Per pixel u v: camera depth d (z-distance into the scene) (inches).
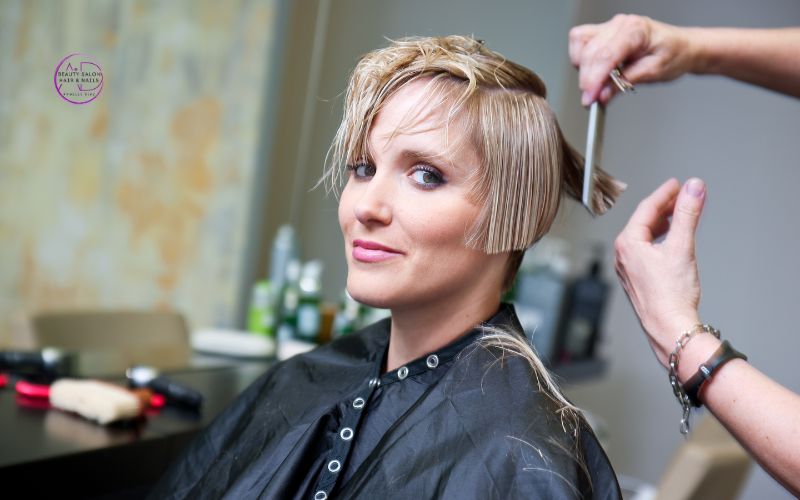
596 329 107.2
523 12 101.3
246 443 30.2
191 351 62.9
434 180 26.2
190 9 95.4
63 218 93.4
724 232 135.1
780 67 34.8
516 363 25.9
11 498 31.7
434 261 26.2
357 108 27.0
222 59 97.6
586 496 22.9
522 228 27.1
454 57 26.7
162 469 38.4
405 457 24.5
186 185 98.5
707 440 52.5
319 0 97.2
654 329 28.3
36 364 46.1
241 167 98.9
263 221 99.5
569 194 30.2
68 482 34.0
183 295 100.1
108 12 91.4
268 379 32.3
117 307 97.3
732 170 134.6
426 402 25.6
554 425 23.9
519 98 27.1
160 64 94.9
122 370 50.2
